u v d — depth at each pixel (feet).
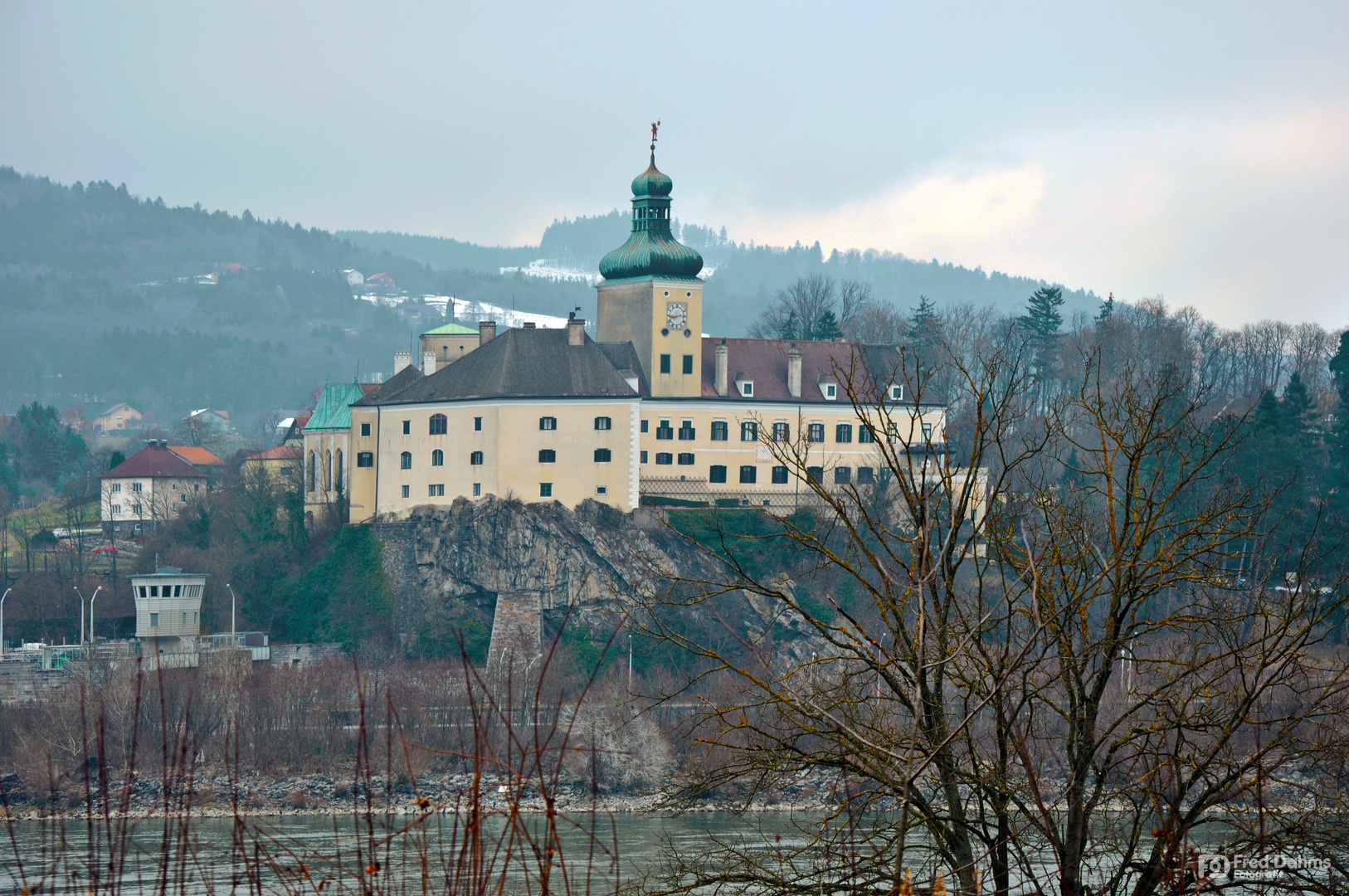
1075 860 213.66
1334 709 222.69
